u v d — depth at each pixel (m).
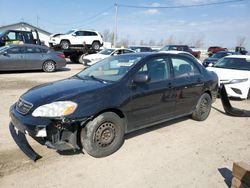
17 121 3.53
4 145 4.04
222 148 4.23
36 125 3.31
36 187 2.98
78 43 20.50
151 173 3.36
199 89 5.34
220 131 5.06
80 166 3.47
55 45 19.81
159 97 4.43
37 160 3.59
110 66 4.52
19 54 12.88
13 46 12.84
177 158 3.80
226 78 7.87
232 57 9.23
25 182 3.07
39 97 3.59
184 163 3.65
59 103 3.37
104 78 4.26
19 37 16.88
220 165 3.63
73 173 3.30
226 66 8.87
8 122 5.14
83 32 20.73
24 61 13.04
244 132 5.05
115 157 3.76
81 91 3.63
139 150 4.02
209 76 5.68
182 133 4.84
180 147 4.20
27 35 17.19
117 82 3.93
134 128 4.20
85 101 3.49
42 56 13.70
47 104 3.39
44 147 3.98
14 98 7.32
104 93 3.69
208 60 15.70
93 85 3.88
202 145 4.32
